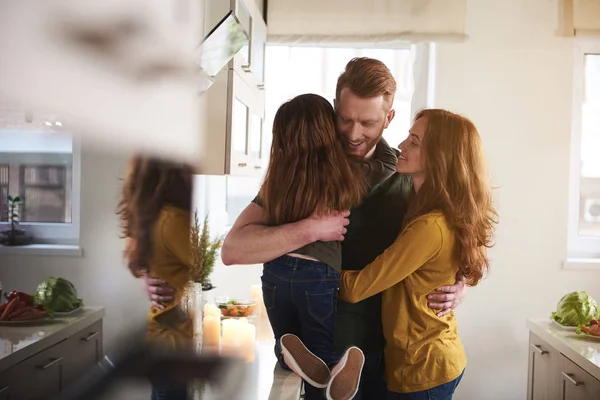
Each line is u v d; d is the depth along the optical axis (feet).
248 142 7.77
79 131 2.02
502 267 10.27
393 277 5.19
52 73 1.79
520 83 10.22
